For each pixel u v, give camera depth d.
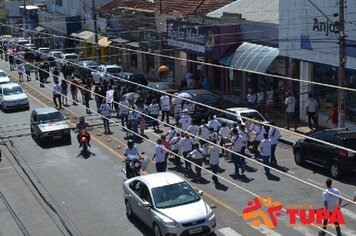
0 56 53.91
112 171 24.03
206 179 22.12
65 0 71.25
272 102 33.34
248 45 35.19
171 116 32.91
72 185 22.48
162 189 17.12
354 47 26.69
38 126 29.69
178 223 15.84
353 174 22.11
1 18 91.19
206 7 45.22
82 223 18.44
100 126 32.22
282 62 33.81
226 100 37.16
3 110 39.06
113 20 54.91
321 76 30.64
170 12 47.19
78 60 51.00
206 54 38.56
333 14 27.81
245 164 23.92
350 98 28.72
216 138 23.83
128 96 32.78
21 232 18.08
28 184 22.98
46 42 75.81
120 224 18.09
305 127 30.53
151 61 50.41
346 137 21.62
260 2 40.28
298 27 30.56
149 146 27.69
